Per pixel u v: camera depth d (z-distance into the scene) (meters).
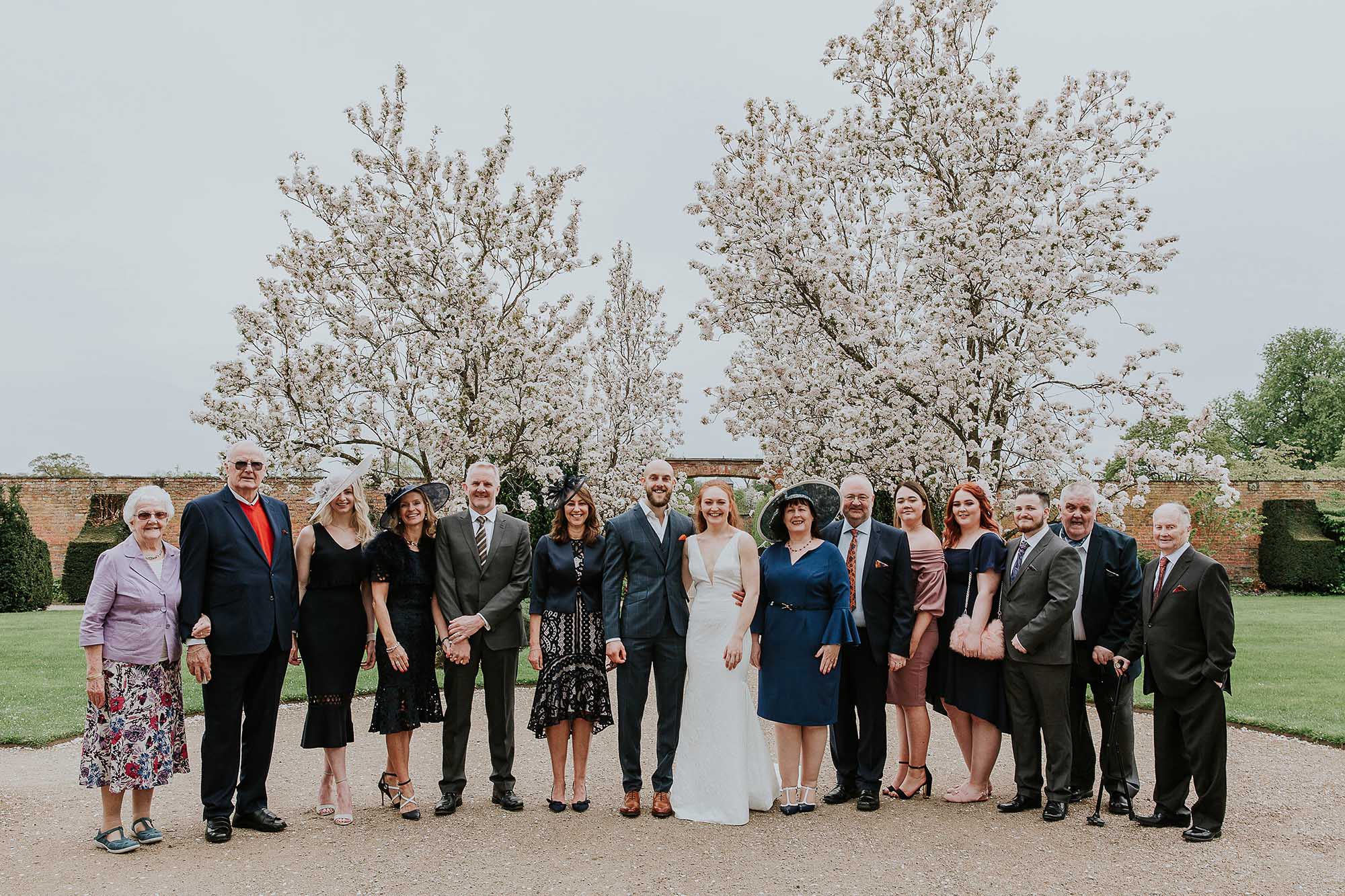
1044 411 8.89
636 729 4.81
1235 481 20.91
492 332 9.29
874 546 4.98
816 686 4.80
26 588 16.94
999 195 9.02
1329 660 9.91
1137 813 4.78
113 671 4.14
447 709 4.86
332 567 4.66
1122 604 4.93
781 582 4.91
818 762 4.88
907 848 4.20
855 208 10.62
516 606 4.88
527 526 5.08
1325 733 6.52
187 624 4.27
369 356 9.73
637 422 15.95
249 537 4.46
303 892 3.66
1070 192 9.68
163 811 4.87
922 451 9.11
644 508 4.96
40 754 6.25
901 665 4.87
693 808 4.71
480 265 9.88
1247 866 3.94
